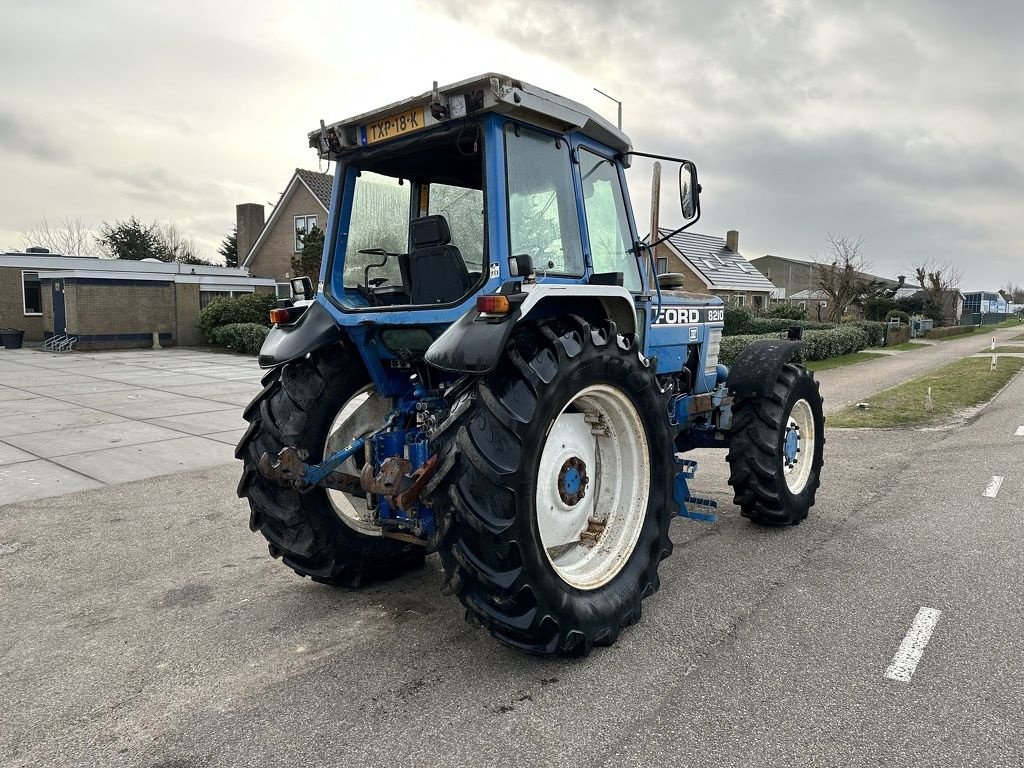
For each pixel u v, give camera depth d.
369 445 3.47
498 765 2.46
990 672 3.03
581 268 3.65
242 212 38.03
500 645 3.37
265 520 3.75
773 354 4.93
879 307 39.16
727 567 4.32
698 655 3.23
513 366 3.01
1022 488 6.09
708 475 6.91
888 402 11.49
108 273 22.91
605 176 4.03
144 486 6.49
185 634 3.53
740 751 2.51
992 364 16.86
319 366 3.66
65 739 2.66
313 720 2.75
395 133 3.41
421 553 4.34
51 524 5.38
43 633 3.57
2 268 24.86
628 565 3.52
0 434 8.91
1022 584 4.00
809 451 5.36
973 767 2.41
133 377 15.37
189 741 2.63
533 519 2.96
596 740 2.59
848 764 2.44
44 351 22.36
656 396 3.67
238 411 10.84
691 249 40.56
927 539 4.80
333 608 3.83
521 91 3.08
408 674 3.10
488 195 3.16
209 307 23.97
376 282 3.98
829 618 3.60
